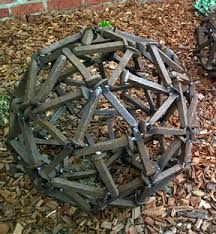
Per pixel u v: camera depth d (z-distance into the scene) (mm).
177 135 679
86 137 821
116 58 763
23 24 1176
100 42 703
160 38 1150
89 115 630
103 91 634
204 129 922
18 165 838
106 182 661
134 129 639
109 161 789
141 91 975
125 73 651
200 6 1228
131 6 1258
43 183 697
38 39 1129
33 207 780
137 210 777
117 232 752
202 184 823
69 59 661
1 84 999
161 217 772
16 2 1169
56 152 849
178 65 747
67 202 740
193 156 865
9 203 786
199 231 760
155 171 670
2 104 930
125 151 806
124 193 698
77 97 639
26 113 670
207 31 1020
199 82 1029
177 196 803
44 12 1210
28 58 1071
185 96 747
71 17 1204
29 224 761
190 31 1177
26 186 808
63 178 727
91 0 1231
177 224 767
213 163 857
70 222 763
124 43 683
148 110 847
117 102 638
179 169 704
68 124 896
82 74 644
